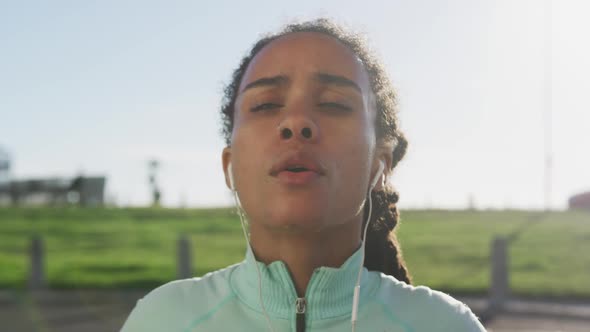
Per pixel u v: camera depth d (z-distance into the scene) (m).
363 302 1.45
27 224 21.83
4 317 9.98
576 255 15.10
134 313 1.55
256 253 1.44
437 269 13.75
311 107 1.33
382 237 1.79
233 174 1.40
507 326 9.10
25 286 12.99
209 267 14.61
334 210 1.29
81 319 9.78
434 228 18.73
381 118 1.54
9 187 28.27
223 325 1.45
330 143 1.29
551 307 9.94
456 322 1.46
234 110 1.51
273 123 1.32
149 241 19.11
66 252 17.45
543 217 20.06
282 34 1.50
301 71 1.35
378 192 1.76
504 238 10.44
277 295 1.41
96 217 23.06
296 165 1.26
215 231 20.45
